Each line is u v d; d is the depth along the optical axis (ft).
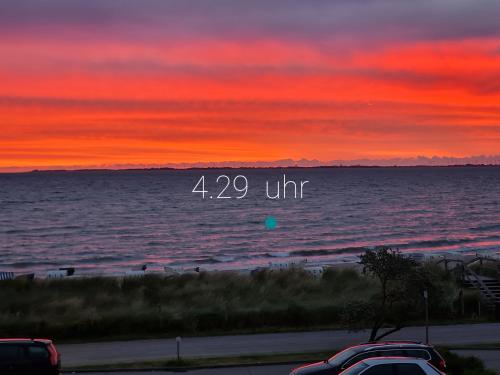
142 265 245.04
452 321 123.13
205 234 358.64
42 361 74.90
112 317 120.47
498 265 158.30
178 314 122.52
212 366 91.45
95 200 599.98
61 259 271.28
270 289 146.61
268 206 538.88
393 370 60.49
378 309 100.83
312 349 102.89
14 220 425.28
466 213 478.18
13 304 131.44
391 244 313.12
